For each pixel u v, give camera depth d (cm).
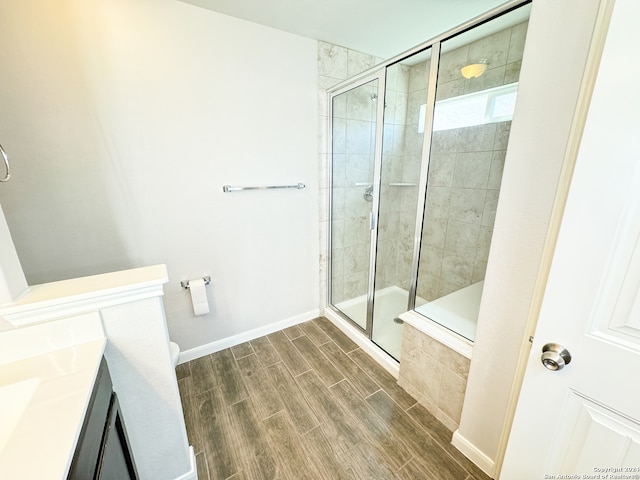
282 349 210
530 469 82
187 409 157
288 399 163
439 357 140
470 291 204
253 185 194
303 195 219
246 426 146
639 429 60
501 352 105
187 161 168
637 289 56
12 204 131
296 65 192
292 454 131
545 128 81
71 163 139
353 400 161
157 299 92
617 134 54
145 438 103
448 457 128
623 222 56
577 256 63
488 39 167
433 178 222
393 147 227
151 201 162
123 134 148
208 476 122
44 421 56
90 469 59
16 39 120
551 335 70
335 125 220
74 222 145
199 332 198
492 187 190
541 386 74
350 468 124
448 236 220
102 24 134
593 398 65
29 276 140
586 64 70
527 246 91
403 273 261
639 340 57
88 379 68
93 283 85
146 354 95
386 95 206
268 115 189
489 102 180
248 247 203
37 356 76
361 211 246
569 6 72
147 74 148
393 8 158
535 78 82
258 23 173
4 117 123
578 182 60
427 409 153
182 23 152
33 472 46
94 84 137
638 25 49
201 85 163
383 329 225
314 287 248
